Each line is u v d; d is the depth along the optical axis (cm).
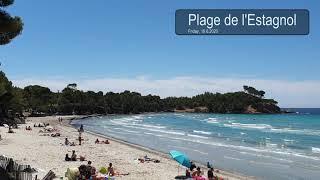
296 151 5816
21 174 2462
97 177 2750
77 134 7844
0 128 7738
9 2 2336
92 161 4038
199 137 8150
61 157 4144
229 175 3703
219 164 4538
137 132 9500
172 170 3691
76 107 19875
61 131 8481
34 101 16725
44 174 2912
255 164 4556
